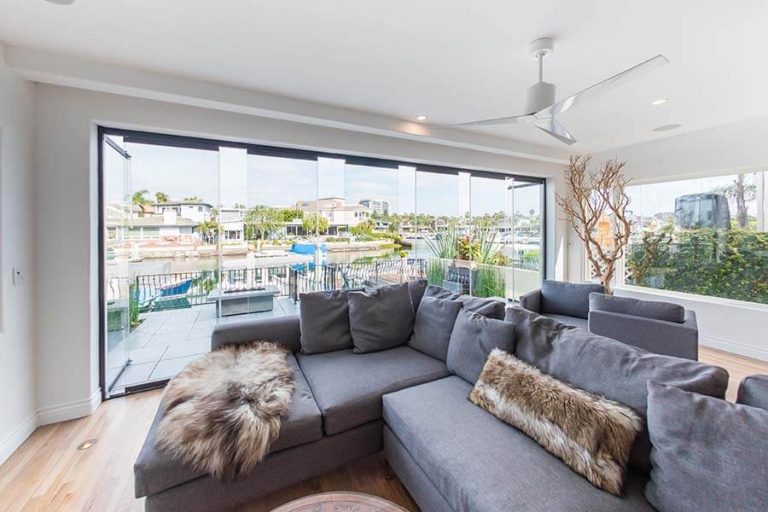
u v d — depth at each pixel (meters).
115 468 1.90
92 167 2.50
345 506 1.17
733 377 3.07
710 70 2.44
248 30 1.97
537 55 2.16
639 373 1.31
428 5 1.75
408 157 3.90
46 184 2.30
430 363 2.19
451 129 3.82
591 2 1.73
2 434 1.96
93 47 2.12
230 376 1.87
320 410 1.72
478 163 4.43
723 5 1.74
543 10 1.79
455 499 1.22
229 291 3.31
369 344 2.40
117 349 2.92
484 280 4.94
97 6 1.74
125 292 2.98
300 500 1.20
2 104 2.00
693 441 1.00
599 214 3.76
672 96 2.92
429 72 2.48
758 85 2.69
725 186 3.84
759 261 3.61
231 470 1.43
